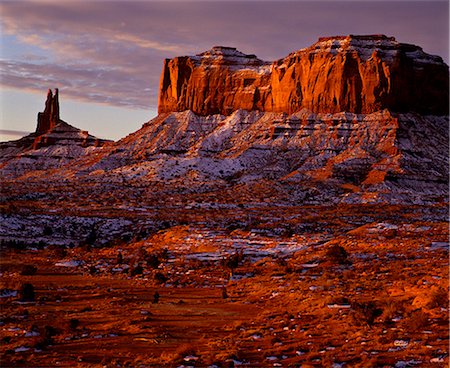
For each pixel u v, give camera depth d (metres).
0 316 64.81
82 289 86.25
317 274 87.94
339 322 54.88
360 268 89.00
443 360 40.72
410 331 49.53
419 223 146.38
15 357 47.31
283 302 69.38
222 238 143.75
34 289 84.81
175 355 45.94
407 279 73.50
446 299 56.81
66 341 53.12
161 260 117.38
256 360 44.53
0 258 122.88
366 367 39.97
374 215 184.38
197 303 73.19
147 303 73.12
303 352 46.03
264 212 195.00
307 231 155.38
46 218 173.75
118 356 47.56
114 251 136.62
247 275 95.62
